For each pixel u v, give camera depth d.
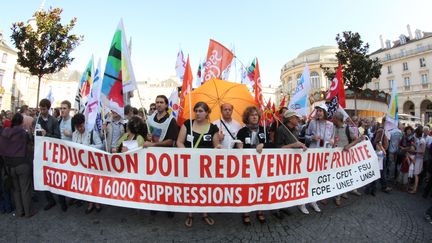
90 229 3.52
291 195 3.80
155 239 3.28
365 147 4.80
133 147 3.71
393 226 3.85
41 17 9.86
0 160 4.11
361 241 3.36
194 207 3.51
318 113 4.91
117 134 4.82
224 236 3.39
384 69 49.94
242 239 3.32
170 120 4.17
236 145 3.88
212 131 3.80
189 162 3.50
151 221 3.80
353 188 4.49
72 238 3.27
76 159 3.76
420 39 44.22
